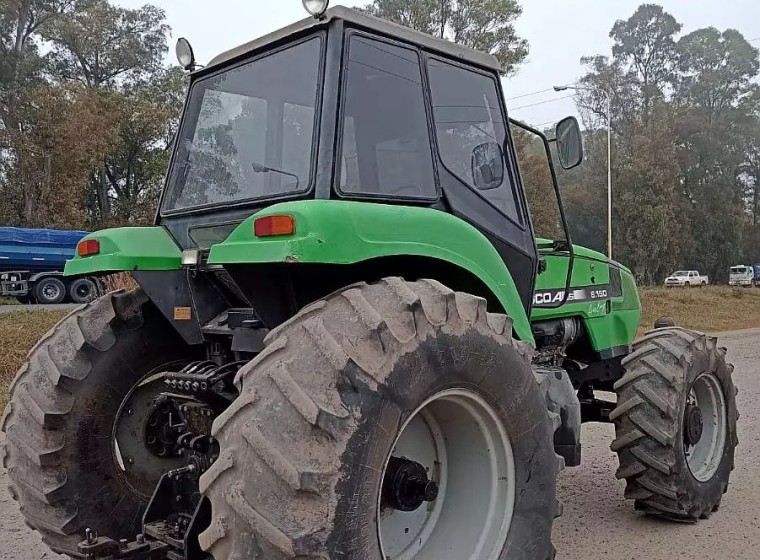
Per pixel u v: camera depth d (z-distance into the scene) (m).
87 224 36.62
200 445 3.12
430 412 2.99
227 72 3.64
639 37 68.00
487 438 2.95
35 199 32.00
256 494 2.22
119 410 3.62
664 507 4.49
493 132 3.79
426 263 3.10
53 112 32.12
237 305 3.59
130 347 3.64
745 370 11.87
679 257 54.84
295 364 2.36
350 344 2.42
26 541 4.43
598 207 50.97
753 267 55.88
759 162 66.19
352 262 2.59
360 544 2.30
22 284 20.80
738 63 65.69
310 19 3.20
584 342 5.16
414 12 29.22
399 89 3.29
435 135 3.42
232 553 2.25
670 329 4.96
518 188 3.89
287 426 2.26
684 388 4.46
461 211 3.49
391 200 3.16
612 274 5.30
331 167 2.98
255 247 2.54
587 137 54.97
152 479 3.74
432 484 2.85
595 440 6.89
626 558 4.05
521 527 2.96
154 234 3.63
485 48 29.61
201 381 3.09
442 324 2.66
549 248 4.66
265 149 3.32
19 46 36.62
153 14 42.62
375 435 2.37
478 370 2.78
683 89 66.94
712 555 4.09
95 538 3.00
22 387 3.50
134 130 38.28
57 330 3.65
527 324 3.45
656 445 4.40
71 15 39.44
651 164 49.75
